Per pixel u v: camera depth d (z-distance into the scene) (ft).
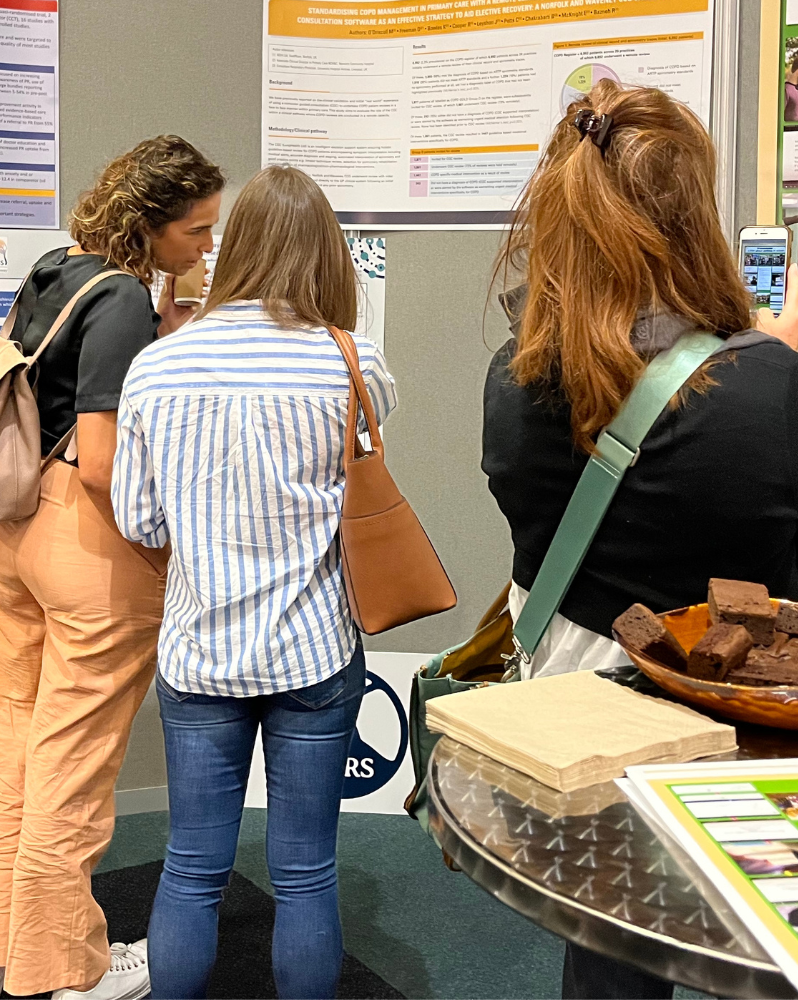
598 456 3.23
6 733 5.91
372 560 4.46
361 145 7.79
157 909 4.73
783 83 6.85
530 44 7.29
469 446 8.14
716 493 3.08
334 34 7.68
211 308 4.45
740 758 2.65
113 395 5.06
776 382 3.08
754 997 1.81
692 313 3.20
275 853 4.72
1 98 7.84
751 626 2.96
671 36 6.95
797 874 2.07
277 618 4.31
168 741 4.71
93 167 7.97
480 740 2.74
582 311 3.16
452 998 5.84
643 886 2.07
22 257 8.04
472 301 7.93
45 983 5.55
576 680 3.16
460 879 7.34
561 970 6.16
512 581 3.93
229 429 4.23
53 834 5.46
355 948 6.38
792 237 6.95
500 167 7.54
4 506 5.20
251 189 4.48
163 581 5.57
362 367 4.48
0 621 5.85
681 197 3.20
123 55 7.87
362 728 8.25
